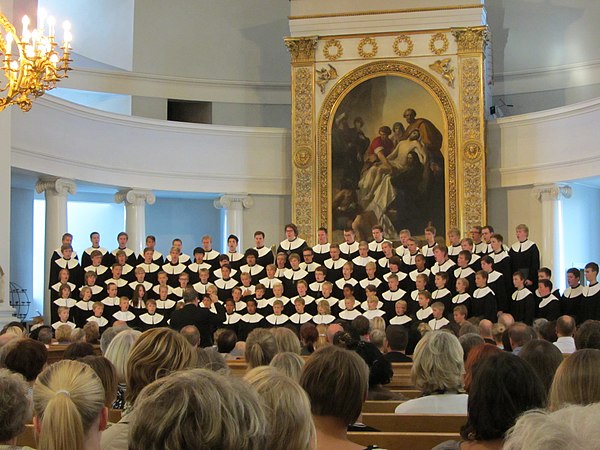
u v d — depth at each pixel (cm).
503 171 2227
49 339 1170
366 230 2231
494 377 359
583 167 2073
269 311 1645
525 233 1662
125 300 1625
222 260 1711
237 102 2491
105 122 2169
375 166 2242
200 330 1194
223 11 2495
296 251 1783
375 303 1559
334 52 2275
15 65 1072
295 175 2275
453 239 1719
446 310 1555
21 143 1922
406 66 2233
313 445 315
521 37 2367
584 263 2236
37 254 2423
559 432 221
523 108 2358
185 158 2306
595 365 381
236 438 222
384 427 551
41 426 323
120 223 2548
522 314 1540
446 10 2214
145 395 236
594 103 2027
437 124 2212
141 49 2420
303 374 399
